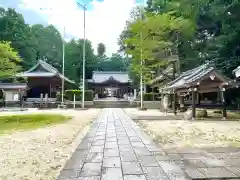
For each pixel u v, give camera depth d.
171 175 3.91
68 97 31.62
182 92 16.50
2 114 18.53
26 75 37.72
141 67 23.38
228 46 21.81
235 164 4.57
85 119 14.20
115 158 5.01
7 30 40.81
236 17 20.06
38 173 4.19
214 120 13.20
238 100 22.64
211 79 13.27
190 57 25.86
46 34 56.56
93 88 48.59
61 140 7.32
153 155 5.27
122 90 49.06
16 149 5.99
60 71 55.72
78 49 53.53
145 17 21.61
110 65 71.56
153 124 11.41
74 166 4.43
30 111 23.08
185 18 19.56
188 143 6.74
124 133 8.54
